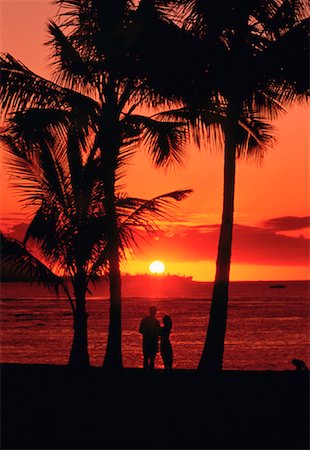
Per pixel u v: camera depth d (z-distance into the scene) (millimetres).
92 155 17000
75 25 15680
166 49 14812
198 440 10234
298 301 131125
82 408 12852
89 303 139000
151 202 16875
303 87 15211
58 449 9656
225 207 16266
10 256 16453
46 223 16641
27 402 13531
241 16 14781
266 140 18703
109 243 16594
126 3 15367
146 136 16844
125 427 11188
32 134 15578
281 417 12016
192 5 14570
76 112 15734
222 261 16188
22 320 72188
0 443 10055
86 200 16781
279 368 29984
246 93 15750
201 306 109688
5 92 15688
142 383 15867
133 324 64125
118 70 15336
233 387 15133
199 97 15336
